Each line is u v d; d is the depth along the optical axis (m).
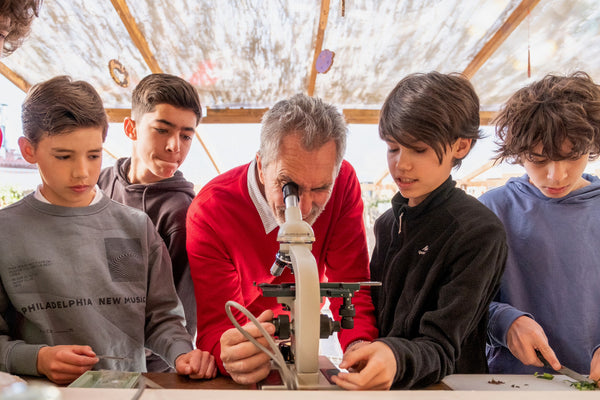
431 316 0.97
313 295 0.78
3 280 1.08
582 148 1.14
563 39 3.43
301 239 0.85
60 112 1.06
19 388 0.49
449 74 1.12
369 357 0.84
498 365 1.30
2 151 4.12
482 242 1.00
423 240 1.14
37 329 1.10
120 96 4.21
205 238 1.27
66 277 1.13
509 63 3.79
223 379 0.98
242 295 1.37
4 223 1.11
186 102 1.55
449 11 3.21
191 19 3.23
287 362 0.91
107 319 1.16
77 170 1.10
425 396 0.66
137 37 3.30
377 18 3.27
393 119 1.07
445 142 1.05
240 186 1.30
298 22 3.29
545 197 1.37
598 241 1.31
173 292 1.31
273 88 4.18
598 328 1.27
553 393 0.67
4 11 1.02
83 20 3.21
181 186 1.70
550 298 1.30
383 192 6.58
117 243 1.22
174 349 1.08
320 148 0.99
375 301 1.32
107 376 0.84
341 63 3.82
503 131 1.35
